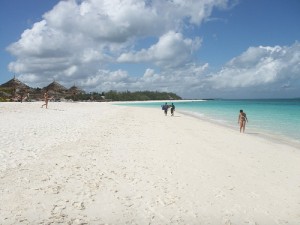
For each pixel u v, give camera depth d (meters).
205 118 36.41
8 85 66.44
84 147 13.53
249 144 16.72
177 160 12.05
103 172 9.91
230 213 7.23
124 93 168.62
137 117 34.41
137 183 9.02
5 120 21.91
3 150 11.75
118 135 17.91
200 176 10.00
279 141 18.17
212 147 15.34
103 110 45.69
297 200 8.15
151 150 13.79
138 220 6.71
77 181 8.87
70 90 88.25
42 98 71.88
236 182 9.52
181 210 7.29
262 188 9.02
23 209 6.87
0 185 8.15
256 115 41.06
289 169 11.34
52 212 6.82
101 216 6.80
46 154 11.71
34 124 20.27
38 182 8.57
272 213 7.30
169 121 30.34
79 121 24.44
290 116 38.91
